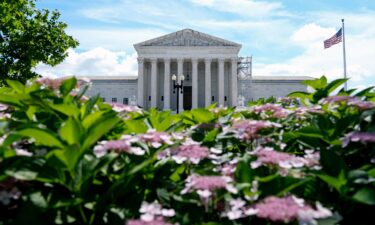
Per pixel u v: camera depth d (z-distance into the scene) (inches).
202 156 142.2
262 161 131.9
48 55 1417.3
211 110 258.7
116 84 3639.3
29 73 1350.9
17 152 130.7
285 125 219.1
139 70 3417.8
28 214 106.5
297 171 138.1
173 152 150.9
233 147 198.2
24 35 1334.9
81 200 113.8
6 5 1254.3
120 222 118.9
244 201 121.3
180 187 136.5
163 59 3440.0
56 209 115.5
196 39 3444.9
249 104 320.5
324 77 236.7
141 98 3376.0
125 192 131.3
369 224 124.6
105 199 118.2
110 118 123.3
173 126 194.7
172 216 127.5
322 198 134.0
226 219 127.0
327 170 140.8
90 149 148.5
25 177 110.6
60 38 1455.5
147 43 3422.7
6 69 1291.8
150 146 159.0
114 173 137.5
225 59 3440.0
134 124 169.0
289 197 117.7
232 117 244.1
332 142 159.2
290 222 112.0
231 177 140.3
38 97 153.4
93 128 123.6
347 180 124.3
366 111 166.7
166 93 3403.1
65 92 172.9
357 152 158.9
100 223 120.6
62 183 119.7
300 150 193.0
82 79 204.8
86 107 168.7
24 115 179.3
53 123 152.4
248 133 167.2
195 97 3398.1
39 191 116.3
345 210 127.9
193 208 127.3
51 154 117.0
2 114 201.8
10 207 121.8
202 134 195.3
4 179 118.2
